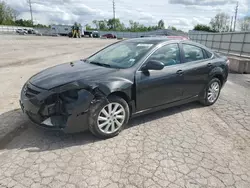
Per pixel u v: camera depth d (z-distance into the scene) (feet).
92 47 69.82
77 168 8.17
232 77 26.96
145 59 11.41
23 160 8.55
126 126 11.77
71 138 10.30
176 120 12.77
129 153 9.23
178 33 177.99
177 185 7.45
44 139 10.16
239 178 7.94
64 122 9.43
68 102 9.30
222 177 7.95
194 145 10.06
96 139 10.27
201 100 15.02
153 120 12.66
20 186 7.20
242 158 9.19
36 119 9.76
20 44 68.90
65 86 9.45
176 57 12.89
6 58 38.01
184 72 12.82
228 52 49.78
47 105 9.35
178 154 9.29
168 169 8.27
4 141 9.92
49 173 7.86
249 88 21.07
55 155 8.94
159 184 7.47
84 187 7.23
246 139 10.82
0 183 7.29
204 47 14.89
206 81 14.43
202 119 13.03
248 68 29.84
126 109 10.68
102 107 9.78
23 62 34.42
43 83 9.95
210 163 8.75
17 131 10.84
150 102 11.68
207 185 7.52
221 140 10.62
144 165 8.46
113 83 10.00
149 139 10.46
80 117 9.44
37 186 7.22
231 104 15.87
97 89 9.62
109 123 10.22
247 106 15.53
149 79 11.23
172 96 12.67
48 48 61.05
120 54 12.74
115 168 8.23
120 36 227.81
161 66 10.69
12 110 13.48
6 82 20.85
